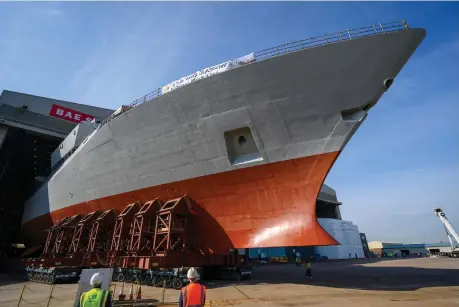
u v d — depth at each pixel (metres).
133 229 15.98
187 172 14.71
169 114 14.52
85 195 21.55
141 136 16.00
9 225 42.91
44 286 17.14
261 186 13.06
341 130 11.43
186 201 14.90
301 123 11.95
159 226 15.39
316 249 57.09
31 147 35.19
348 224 64.00
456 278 16.16
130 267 15.20
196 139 14.02
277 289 13.15
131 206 17.44
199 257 14.76
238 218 13.72
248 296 11.41
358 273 21.17
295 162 12.23
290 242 12.14
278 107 12.09
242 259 17.53
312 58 11.41
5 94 30.61
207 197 14.50
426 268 24.41
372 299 10.05
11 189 42.25
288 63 11.69
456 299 9.70
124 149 17.16
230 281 16.34
